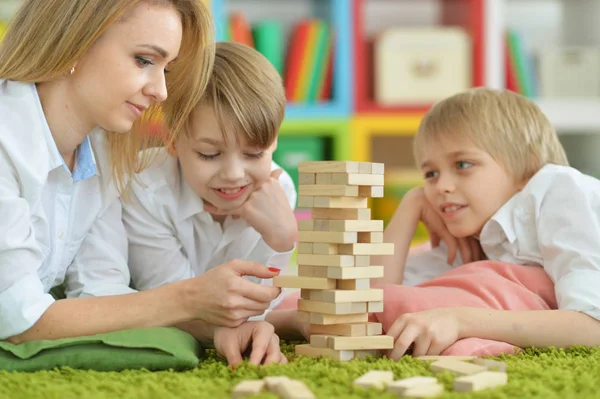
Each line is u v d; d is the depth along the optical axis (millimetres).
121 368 1091
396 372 1043
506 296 1342
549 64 3373
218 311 1174
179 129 1376
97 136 1395
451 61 3240
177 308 1180
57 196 1299
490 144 1493
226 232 1542
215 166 1385
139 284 1531
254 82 1368
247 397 892
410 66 3219
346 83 3150
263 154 1407
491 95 1562
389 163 3803
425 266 1666
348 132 3150
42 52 1199
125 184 1422
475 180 1491
